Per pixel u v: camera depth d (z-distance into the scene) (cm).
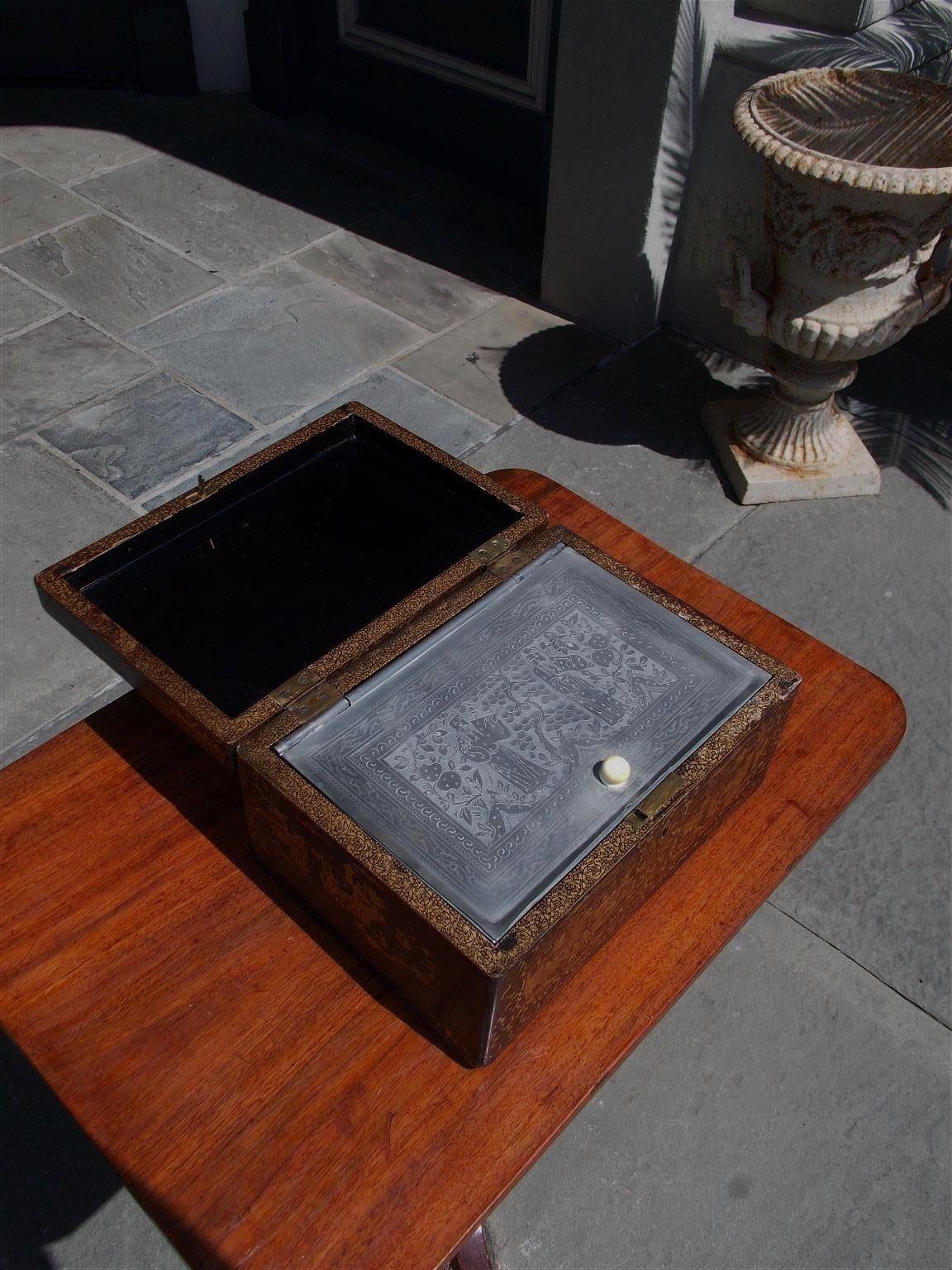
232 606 160
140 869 147
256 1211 118
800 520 315
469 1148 124
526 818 129
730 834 156
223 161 457
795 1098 203
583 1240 185
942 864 238
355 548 168
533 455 332
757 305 286
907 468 332
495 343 373
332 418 180
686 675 147
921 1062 209
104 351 358
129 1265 180
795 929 227
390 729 138
